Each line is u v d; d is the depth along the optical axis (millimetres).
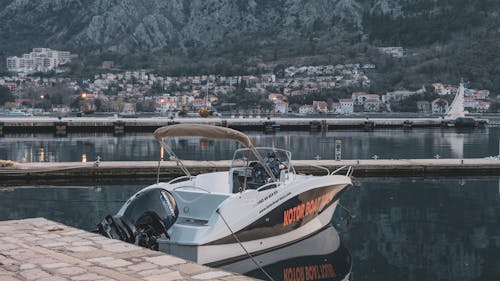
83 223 20672
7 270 10398
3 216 21688
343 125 92938
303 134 78000
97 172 31875
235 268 15492
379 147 57344
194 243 14711
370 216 22078
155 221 14852
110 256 11664
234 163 19312
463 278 14766
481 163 34094
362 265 15930
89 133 77562
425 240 18531
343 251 17297
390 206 23984
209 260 15000
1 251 11758
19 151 50344
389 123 96250
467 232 19594
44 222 14953
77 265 10812
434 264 15984
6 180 30828
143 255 11773
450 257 16656
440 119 99688
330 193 19047
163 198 15133
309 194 17859
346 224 20766
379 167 33406
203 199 16078
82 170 31656
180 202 16344
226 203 15391
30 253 11609
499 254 16953
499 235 19188
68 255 11688
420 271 15398
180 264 11109
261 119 90188
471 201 25078
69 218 21500
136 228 14539
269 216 16422
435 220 21391
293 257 16641
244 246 15914
